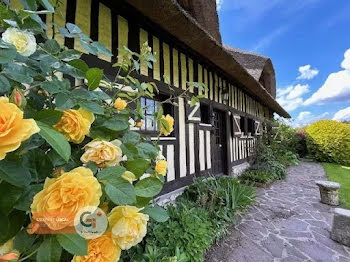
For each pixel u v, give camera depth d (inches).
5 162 21.0
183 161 155.3
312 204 166.1
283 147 390.6
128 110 49.2
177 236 81.7
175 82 149.1
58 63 33.2
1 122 17.8
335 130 396.2
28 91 30.6
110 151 28.7
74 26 42.4
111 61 100.3
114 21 103.9
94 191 22.3
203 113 200.8
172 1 89.3
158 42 134.5
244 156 291.6
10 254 20.0
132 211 27.1
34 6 32.0
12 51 24.8
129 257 67.6
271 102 326.0
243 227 124.4
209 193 136.0
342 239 107.3
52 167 25.8
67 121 27.6
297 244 106.3
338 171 313.6
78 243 21.6
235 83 257.4
